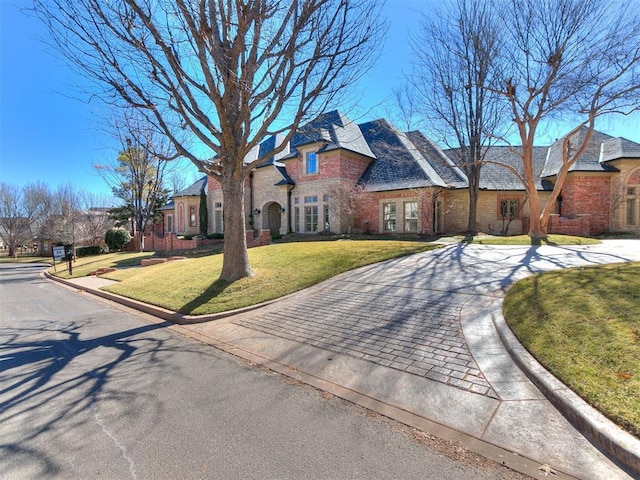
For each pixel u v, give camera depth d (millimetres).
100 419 3402
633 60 12906
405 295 7090
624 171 20391
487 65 16359
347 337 5387
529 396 3416
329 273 9508
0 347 5891
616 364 3479
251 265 10805
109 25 6996
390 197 20859
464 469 2527
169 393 3930
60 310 9312
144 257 22109
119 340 6148
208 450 2855
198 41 7664
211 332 6379
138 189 27281
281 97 8422
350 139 22734
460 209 22766
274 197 25094
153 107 8258
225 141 8836
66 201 37344
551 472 2447
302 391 3898
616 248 11805
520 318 5090
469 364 4152
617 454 2521
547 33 14312
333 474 2520
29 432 3199
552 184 22500
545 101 15453
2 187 48906
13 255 48375
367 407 3492
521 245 13812
